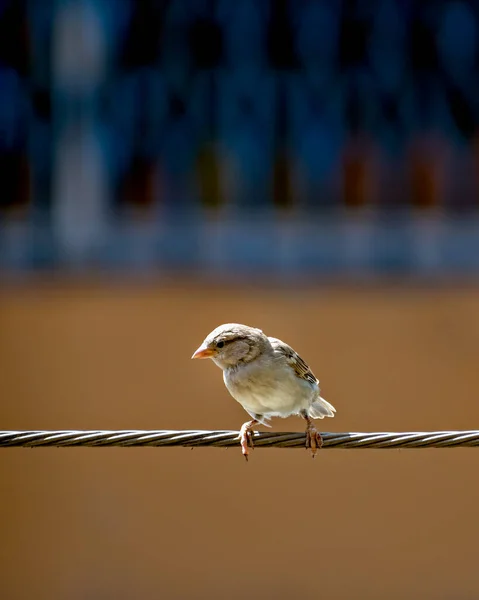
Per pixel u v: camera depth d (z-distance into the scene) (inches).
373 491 542.3
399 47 618.5
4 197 618.2
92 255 611.5
